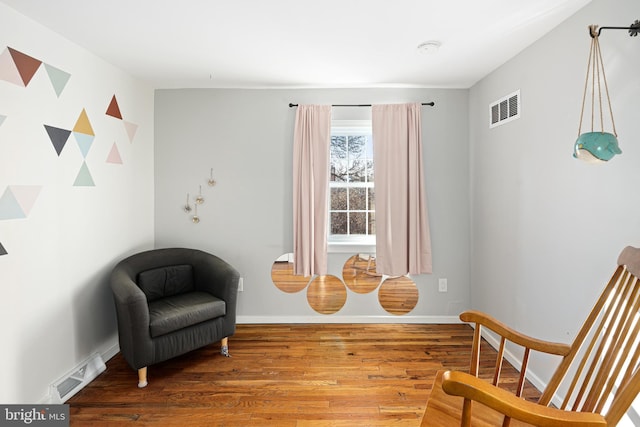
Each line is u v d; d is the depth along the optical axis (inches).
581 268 75.1
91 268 98.4
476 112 124.7
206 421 77.1
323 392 88.0
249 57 101.7
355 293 133.8
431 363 102.8
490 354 108.6
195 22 81.1
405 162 126.0
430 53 98.3
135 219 120.2
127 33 86.3
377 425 75.7
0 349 71.2
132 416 78.7
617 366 46.9
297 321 134.0
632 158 62.4
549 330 85.7
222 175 131.8
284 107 131.2
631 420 61.7
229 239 132.6
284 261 133.4
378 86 128.8
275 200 132.3
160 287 110.4
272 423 76.4
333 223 137.0
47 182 82.8
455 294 133.6
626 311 50.4
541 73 88.2
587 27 72.7
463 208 132.3
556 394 81.6
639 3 60.8
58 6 73.3
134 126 119.0
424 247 128.3
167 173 131.3
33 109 78.8
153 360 90.4
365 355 107.8
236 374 96.7
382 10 75.9
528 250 94.0
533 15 77.8
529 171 93.3
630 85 62.7
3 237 71.7
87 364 95.2
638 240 61.3
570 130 77.9
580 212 75.1
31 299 78.5
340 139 136.9
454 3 73.0
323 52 98.2
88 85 96.6
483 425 49.6
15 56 74.3
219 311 103.7
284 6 74.3
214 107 131.0
